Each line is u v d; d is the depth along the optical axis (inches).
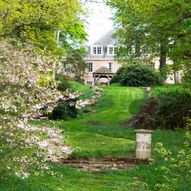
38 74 426.9
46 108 454.3
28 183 452.1
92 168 643.5
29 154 408.5
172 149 700.7
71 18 927.7
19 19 770.2
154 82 1796.3
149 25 985.5
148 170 601.9
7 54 422.6
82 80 1931.6
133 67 1835.6
